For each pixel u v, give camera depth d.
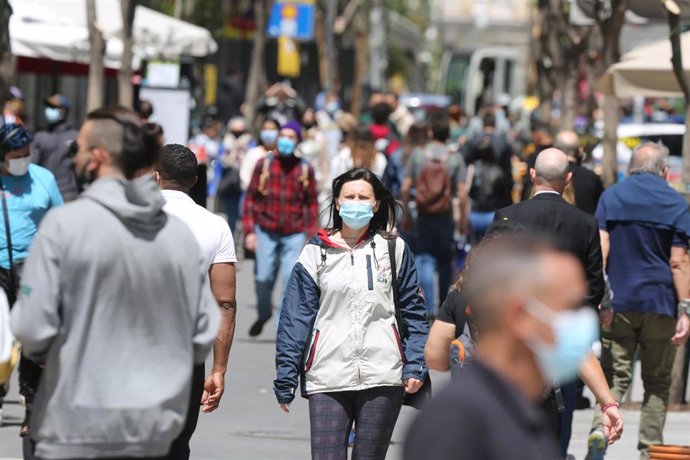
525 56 146.25
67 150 38.16
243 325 39.94
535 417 7.86
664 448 18.84
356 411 17.73
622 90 33.47
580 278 8.04
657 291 23.11
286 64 89.38
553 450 7.92
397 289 17.88
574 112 58.34
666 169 23.52
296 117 60.25
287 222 34.53
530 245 8.12
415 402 17.77
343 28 114.56
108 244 11.87
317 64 100.12
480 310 8.09
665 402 23.38
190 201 17.45
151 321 11.99
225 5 96.25
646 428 23.38
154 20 52.41
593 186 27.69
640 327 23.34
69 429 11.76
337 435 17.59
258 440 24.67
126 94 45.69
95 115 12.37
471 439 7.70
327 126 52.34
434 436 7.70
